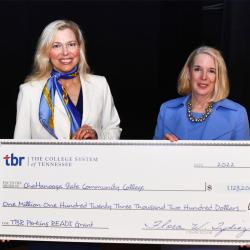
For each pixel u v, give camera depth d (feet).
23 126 7.04
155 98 10.89
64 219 6.84
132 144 6.72
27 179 6.81
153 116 10.98
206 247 6.97
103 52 10.59
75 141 6.75
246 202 6.64
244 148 6.58
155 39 10.64
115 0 10.46
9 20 10.20
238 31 10.53
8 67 10.37
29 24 10.29
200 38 10.62
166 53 10.71
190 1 10.48
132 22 10.56
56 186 6.81
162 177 6.72
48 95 7.03
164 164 6.71
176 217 6.75
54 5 10.34
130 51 10.66
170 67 10.75
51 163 6.79
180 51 10.68
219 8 10.50
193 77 6.70
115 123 7.61
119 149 6.74
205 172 6.66
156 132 7.30
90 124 7.14
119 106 10.88
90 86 7.25
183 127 6.94
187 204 6.72
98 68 10.66
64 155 6.77
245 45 10.57
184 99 7.01
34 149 6.78
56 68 7.04
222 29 10.55
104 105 7.45
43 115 6.98
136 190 6.76
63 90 7.06
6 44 10.27
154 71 10.77
